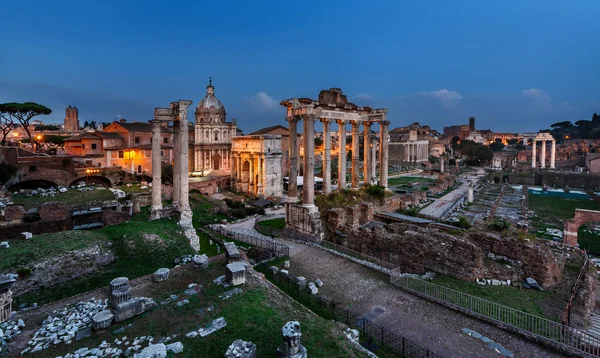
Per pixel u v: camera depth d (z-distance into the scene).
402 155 185.38
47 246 24.97
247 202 71.56
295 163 39.44
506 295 22.64
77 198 41.41
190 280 20.53
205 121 96.38
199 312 16.73
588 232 50.03
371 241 32.31
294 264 28.69
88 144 81.44
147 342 14.40
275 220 47.47
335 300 22.59
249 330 15.18
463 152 195.88
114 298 16.66
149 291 19.28
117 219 37.69
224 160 96.75
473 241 28.33
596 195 91.94
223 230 40.41
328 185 43.56
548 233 50.09
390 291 23.77
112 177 68.19
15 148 57.06
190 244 31.12
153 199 36.44
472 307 20.75
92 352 13.73
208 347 13.98
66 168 62.91
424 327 19.22
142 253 27.28
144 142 93.56
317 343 14.48
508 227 29.36
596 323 20.47
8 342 14.70
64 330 15.46
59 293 21.88
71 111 168.75
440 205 72.38
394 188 92.50
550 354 16.84
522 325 18.78
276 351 13.29
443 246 26.92
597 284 27.02
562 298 22.31
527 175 124.38
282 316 16.69
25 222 33.81
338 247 32.56
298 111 37.53
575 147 182.62
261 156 78.19
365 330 18.81
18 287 21.19
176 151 37.91
